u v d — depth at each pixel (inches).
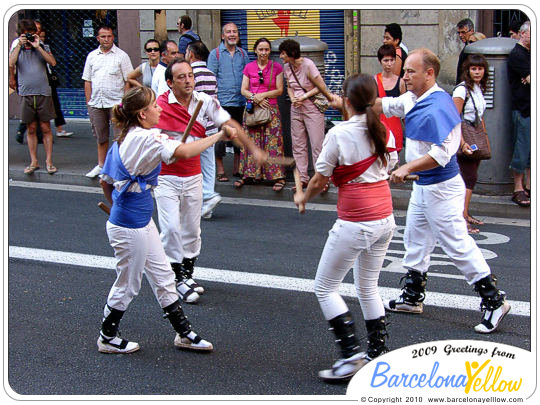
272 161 185.8
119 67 393.7
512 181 342.6
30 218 330.3
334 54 477.7
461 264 199.3
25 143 498.9
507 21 435.8
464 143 290.0
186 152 172.1
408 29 445.7
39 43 406.6
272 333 201.8
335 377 171.8
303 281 242.4
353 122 164.7
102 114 397.7
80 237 298.7
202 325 207.8
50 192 386.3
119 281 184.7
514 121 324.5
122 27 524.7
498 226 311.4
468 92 288.7
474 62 284.5
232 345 194.5
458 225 198.2
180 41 383.6
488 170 341.7
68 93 583.8
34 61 402.0
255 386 171.6
